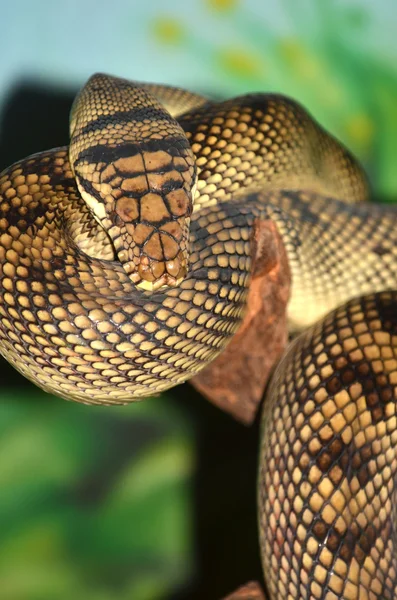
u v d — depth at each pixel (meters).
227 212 0.68
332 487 0.67
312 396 0.68
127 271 0.66
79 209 0.67
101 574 0.88
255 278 0.70
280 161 0.73
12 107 0.89
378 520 0.67
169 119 0.69
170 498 0.90
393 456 0.68
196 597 0.89
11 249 0.65
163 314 0.65
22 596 0.87
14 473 0.90
